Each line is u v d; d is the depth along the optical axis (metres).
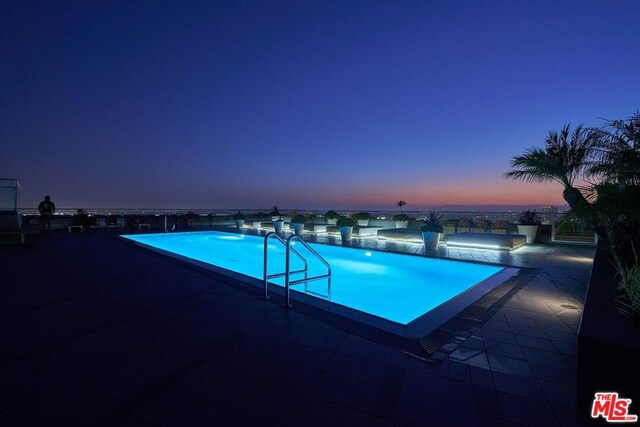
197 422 1.65
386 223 13.12
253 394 1.91
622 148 3.74
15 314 3.35
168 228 15.00
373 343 2.66
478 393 1.93
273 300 3.89
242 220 16.31
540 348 2.58
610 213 3.10
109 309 3.53
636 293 1.95
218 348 2.55
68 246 8.69
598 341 1.66
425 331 2.91
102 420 1.65
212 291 4.30
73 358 2.36
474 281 6.33
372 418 1.69
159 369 2.20
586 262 6.72
